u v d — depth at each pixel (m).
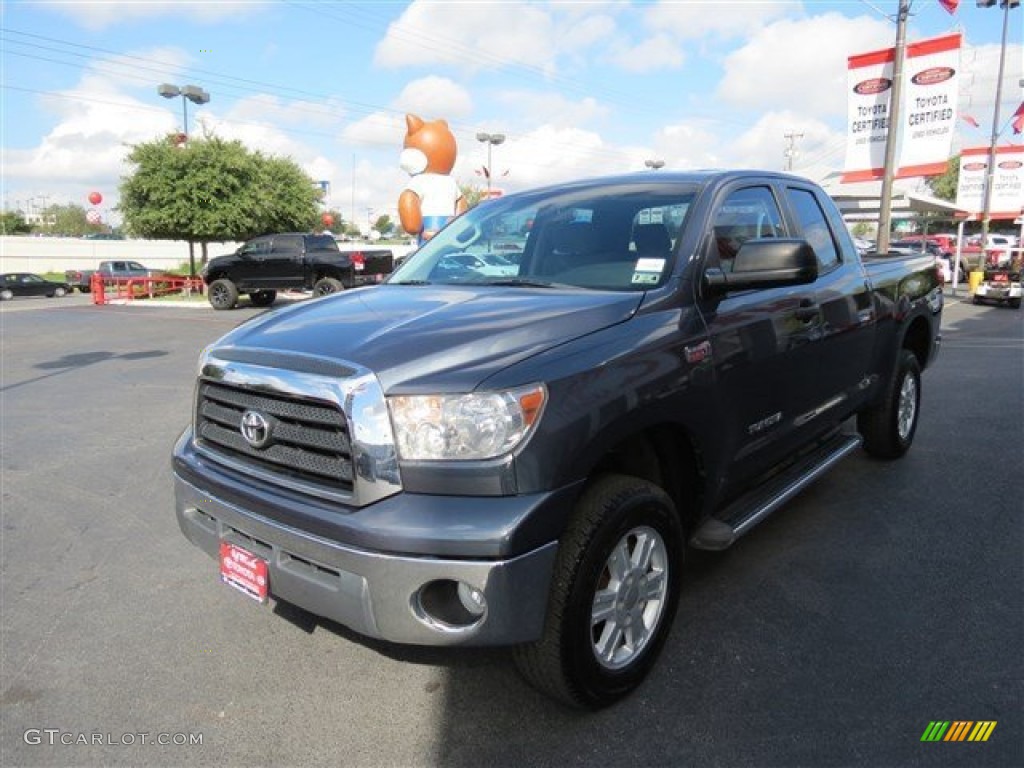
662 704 2.73
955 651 3.04
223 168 29.28
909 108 18.70
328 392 2.37
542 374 2.34
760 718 2.64
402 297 3.15
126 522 4.64
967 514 4.49
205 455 2.89
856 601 3.46
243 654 3.14
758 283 3.00
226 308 21.66
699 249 3.11
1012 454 5.69
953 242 39.59
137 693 2.88
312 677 2.96
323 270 20.38
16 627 3.38
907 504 4.66
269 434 2.58
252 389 2.61
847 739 2.53
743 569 3.80
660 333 2.78
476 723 2.66
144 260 53.28
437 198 18.17
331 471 2.42
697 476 3.07
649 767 2.42
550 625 2.40
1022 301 20.75
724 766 2.42
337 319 2.85
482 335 2.50
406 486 2.28
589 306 2.75
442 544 2.19
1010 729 2.56
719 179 3.49
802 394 3.78
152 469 5.73
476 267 3.61
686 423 2.84
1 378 9.78
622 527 2.54
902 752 2.46
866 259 5.14
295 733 2.63
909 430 5.61
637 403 2.56
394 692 2.86
